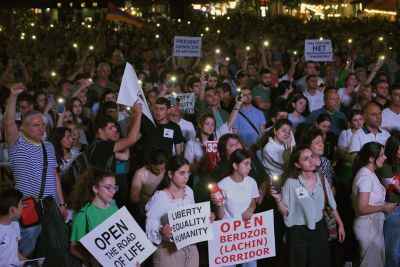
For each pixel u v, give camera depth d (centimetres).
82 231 523
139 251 524
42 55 1728
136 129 661
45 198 560
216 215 605
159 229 541
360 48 1811
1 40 2252
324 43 1284
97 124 672
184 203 556
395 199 655
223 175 652
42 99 888
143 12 4734
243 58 1539
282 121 727
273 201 705
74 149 716
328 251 620
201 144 742
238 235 590
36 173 589
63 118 825
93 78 1166
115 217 518
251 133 865
